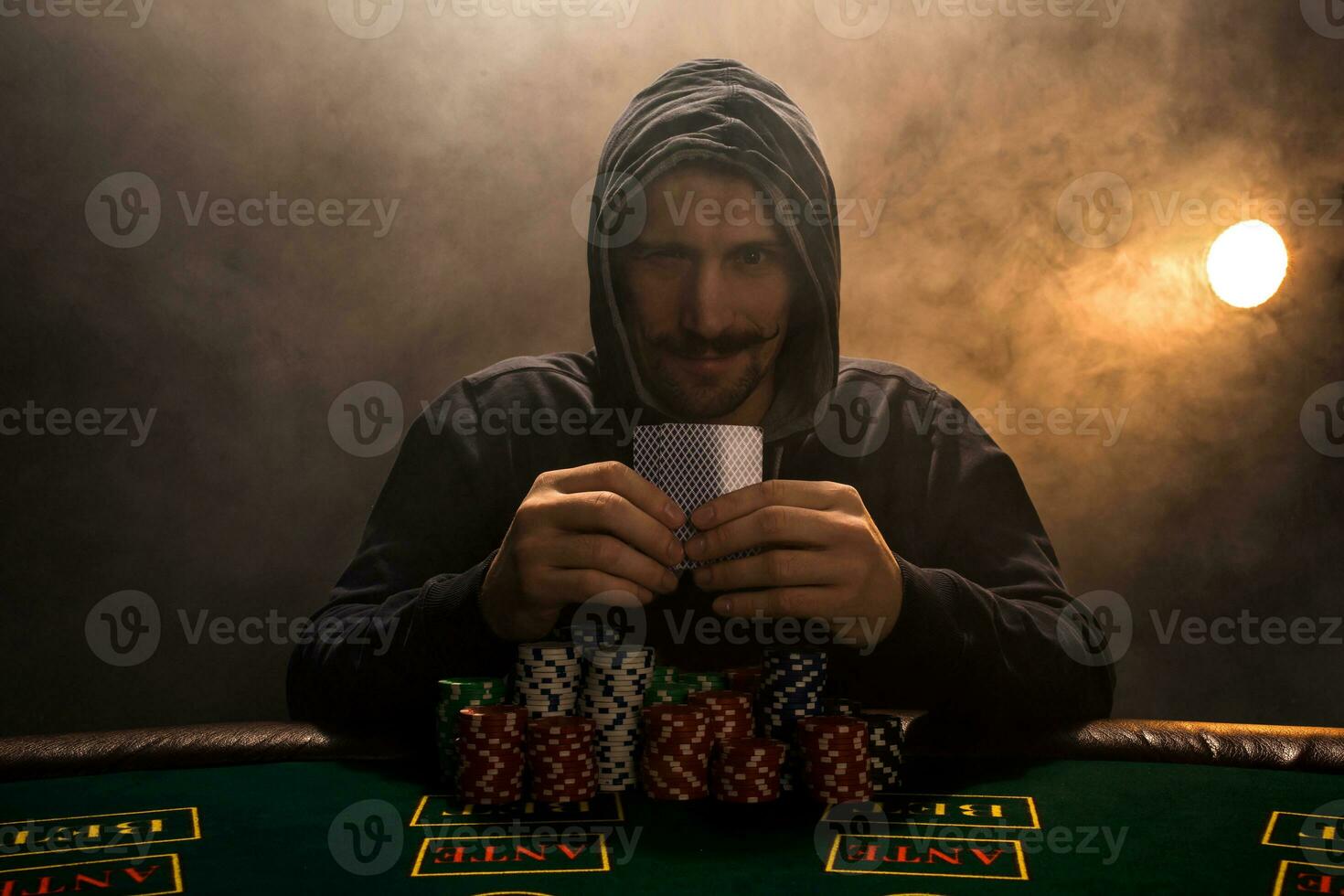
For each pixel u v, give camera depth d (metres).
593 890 1.14
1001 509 2.59
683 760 1.51
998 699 1.91
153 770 1.67
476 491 2.59
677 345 2.48
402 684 1.91
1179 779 1.60
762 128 2.43
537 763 1.49
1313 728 1.79
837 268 2.59
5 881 1.17
